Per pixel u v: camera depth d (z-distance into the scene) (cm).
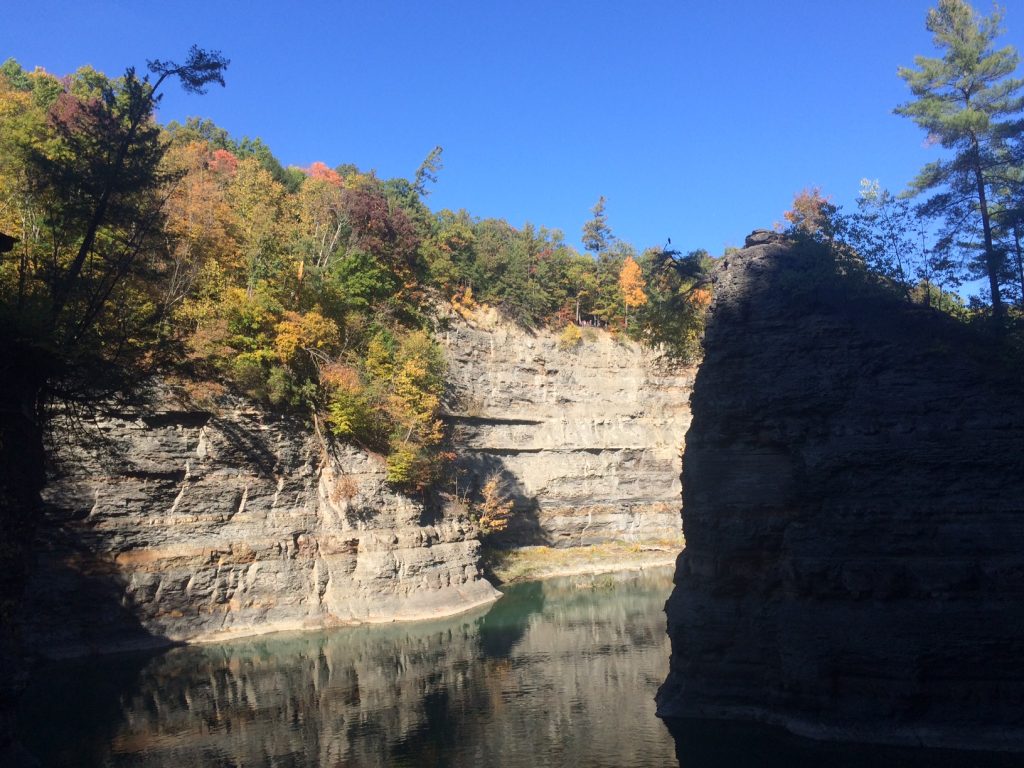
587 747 2716
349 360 6116
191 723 3228
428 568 5881
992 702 2333
